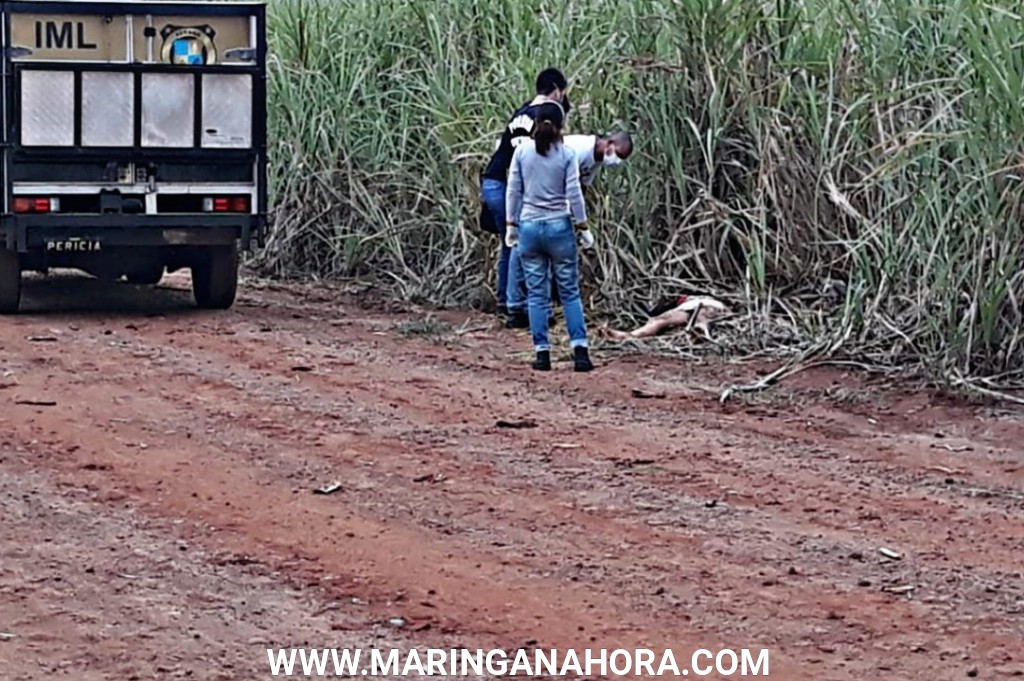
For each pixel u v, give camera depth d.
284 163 53.81
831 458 29.25
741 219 41.56
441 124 46.97
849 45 39.66
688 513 25.56
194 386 35.41
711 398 34.28
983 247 33.84
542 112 37.06
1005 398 32.94
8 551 23.70
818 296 39.69
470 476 27.75
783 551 23.59
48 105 43.41
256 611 21.19
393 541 24.11
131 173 44.28
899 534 24.48
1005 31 34.38
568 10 46.00
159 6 44.88
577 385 35.72
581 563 23.05
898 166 35.34
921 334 35.09
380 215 50.97
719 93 42.03
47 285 52.69
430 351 40.16
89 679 18.92
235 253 46.59
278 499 26.39
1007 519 25.34
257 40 45.59
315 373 37.03
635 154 42.81
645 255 42.75
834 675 18.97
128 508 25.91
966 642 20.02
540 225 36.91
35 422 31.77
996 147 33.78
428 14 50.78
